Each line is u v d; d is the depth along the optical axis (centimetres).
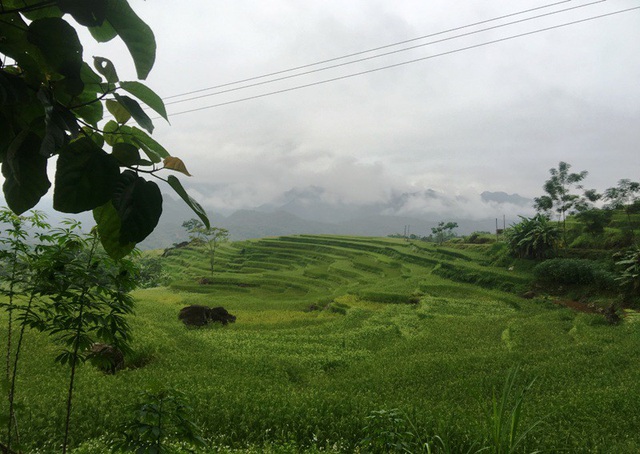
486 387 1633
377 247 8181
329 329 3341
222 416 1014
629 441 1042
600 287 4653
